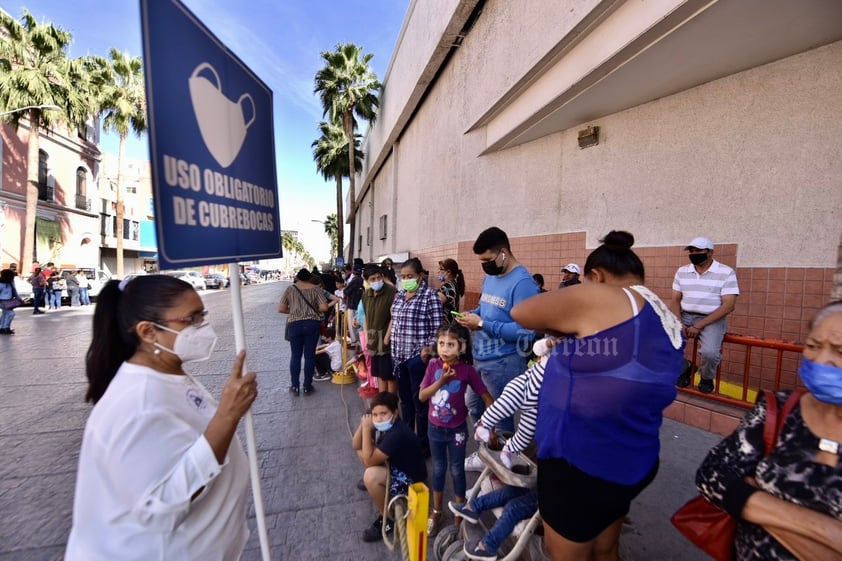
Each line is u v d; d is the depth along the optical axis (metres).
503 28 7.85
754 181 4.68
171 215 1.32
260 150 1.86
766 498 1.23
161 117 1.29
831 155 4.11
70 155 25.66
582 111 6.52
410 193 16.78
